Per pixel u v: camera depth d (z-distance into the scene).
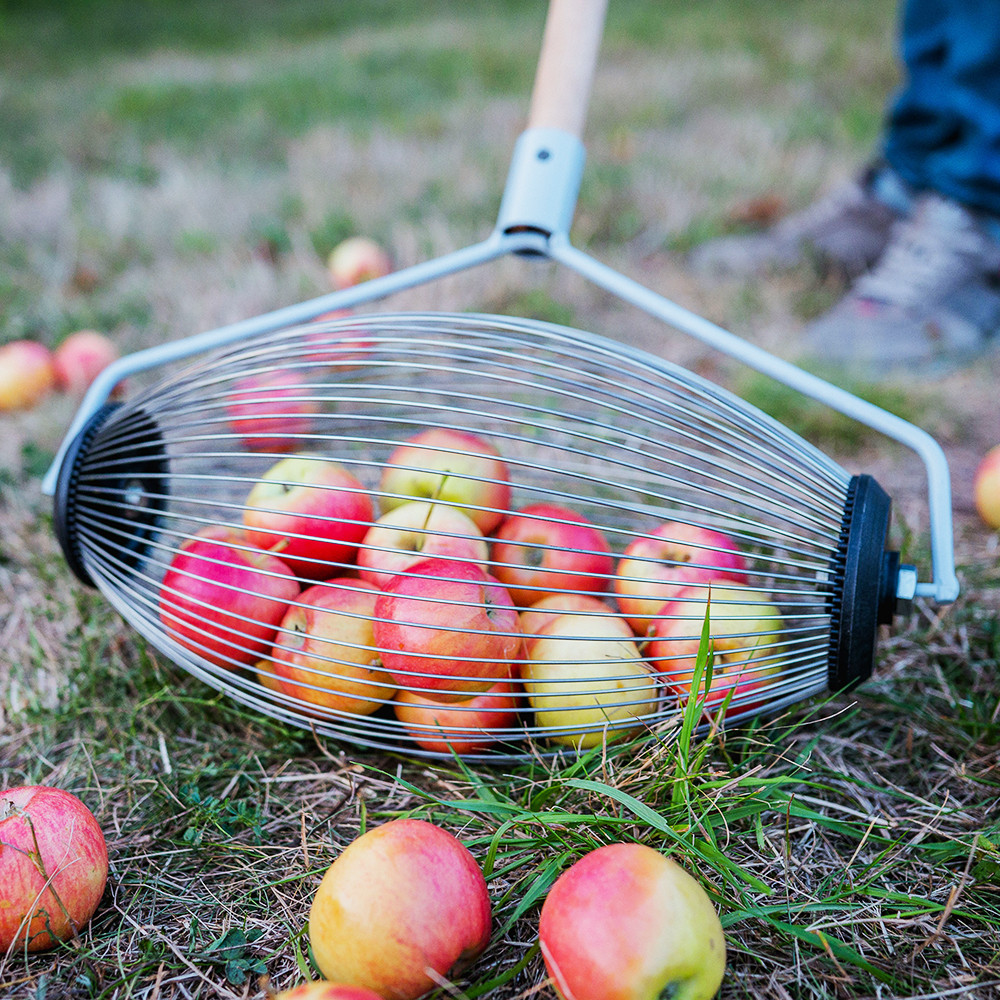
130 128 2.29
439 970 0.46
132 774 0.63
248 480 0.60
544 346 0.58
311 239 1.50
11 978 0.50
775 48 2.74
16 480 0.93
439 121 2.14
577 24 0.65
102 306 1.32
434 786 0.61
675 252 1.49
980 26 1.12
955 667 0.70
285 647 0.60
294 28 3.85
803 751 0.60
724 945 0.45
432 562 0.57
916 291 1.19
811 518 0.56
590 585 0.64
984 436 0.99
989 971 0.50
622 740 0.59
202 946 0.52
